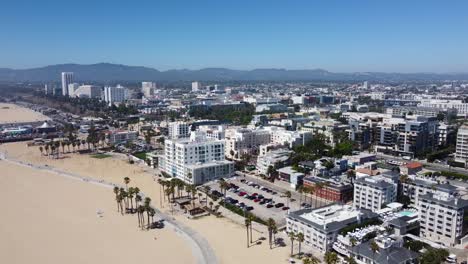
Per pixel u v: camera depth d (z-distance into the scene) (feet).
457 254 594.24
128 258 605.73
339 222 626.64
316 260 540.93
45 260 600.39
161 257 608.19
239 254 610.24
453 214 618.03
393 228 638.94
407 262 520.83
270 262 580.30
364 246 558.56
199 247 640.99
